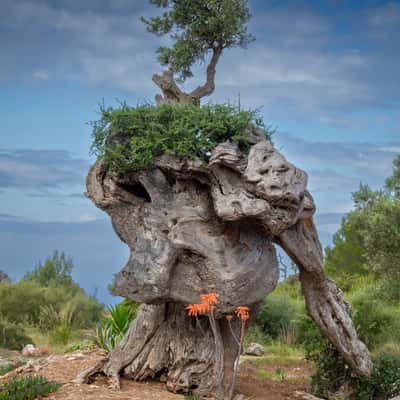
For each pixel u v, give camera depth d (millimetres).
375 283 24047
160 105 8164
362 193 26734
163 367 8672
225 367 8539
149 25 9414
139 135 8062
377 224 22453
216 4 9125
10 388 7703
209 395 8344
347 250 31266
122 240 8594
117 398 7559
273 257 8344
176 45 9242
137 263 7836
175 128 7727
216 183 7707
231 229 7891
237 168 7465
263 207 7352
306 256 8914
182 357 8477
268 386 10539
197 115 7855
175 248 7711
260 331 18781
